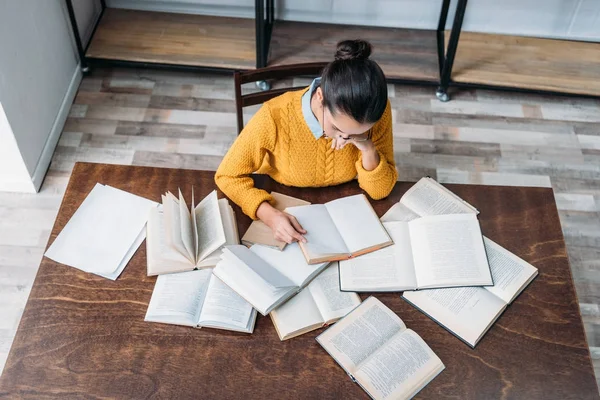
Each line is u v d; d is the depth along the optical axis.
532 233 1.66
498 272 1.56
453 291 1.52
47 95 2.76
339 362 1.39
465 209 1.70
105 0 3.34
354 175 1.79
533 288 1.54
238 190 1.67
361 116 1.39
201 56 3.11
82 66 3.14
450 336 1.44
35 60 2.62
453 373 1.38
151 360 1.38
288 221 1.59
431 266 1.55
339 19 3.35
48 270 1.53
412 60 3.16
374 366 1.38
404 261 1.57
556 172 2.86
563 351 1.43
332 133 1.55
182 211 1.56
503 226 1.67
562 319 1.49
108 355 1.39
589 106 3.18
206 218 1.61
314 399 1.33
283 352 1.41
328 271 1.56
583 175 2.86
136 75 3.20
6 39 2.34
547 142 2.99
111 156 2.82
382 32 3.31
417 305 1.50
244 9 3.34
